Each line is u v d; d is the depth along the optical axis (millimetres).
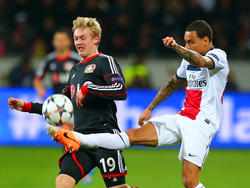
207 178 34750
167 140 20422
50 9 57656
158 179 33844
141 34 56906
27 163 39312
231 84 50656
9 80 52531
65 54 32906
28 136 47625
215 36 56594
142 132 20078
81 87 20422
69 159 19953
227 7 58344
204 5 60656
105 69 20281
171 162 41000
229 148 47750
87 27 20703
